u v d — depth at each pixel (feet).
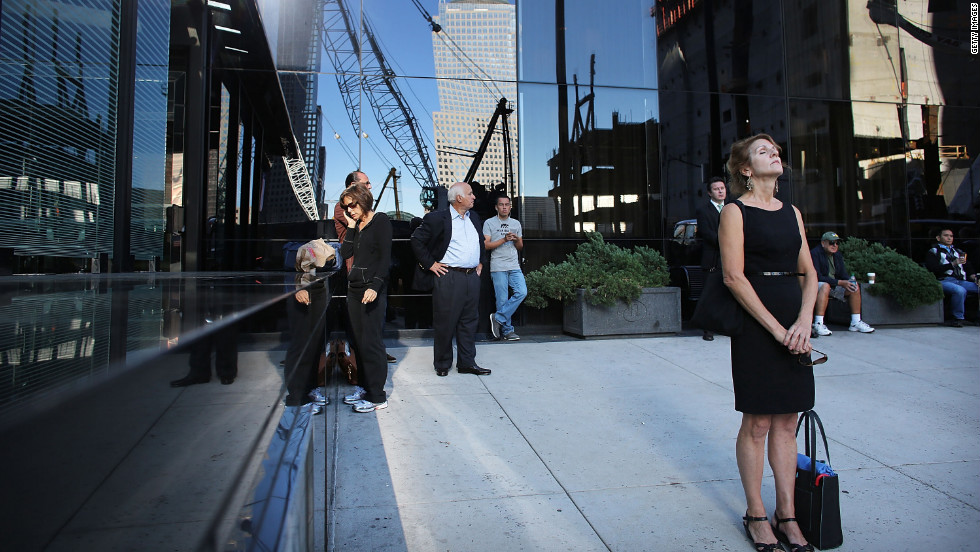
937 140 29.12
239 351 2.42
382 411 13.04
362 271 13.03
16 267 11.22
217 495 2.08
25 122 11.46
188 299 3.11
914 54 29.07
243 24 21.44
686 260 25.82
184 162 20.16
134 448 1.38
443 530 7.92
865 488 9.41
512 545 7.57
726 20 26.84
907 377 16.34
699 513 8.49
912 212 28.63
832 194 27.84
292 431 3.88
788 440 7.65
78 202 13.37
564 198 24.82
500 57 24.40
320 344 6.14
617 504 8.75
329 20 22.57
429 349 20.01
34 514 0.92
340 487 9.21
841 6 28.30
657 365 17.54
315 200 22.15
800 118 27.61
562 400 13.99
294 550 3.09
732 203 7.61
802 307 7.31
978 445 11.28
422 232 15.70
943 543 7.70
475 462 10.28
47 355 1.55
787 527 7.50
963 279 25.45
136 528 1.40
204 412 1.94
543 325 23.93
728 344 20.42
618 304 22.07
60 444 1.02
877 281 24.17
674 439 11.48
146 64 17.48
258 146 21.59
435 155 23.54
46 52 12.14
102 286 4.21
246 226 21.35
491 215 24.17
